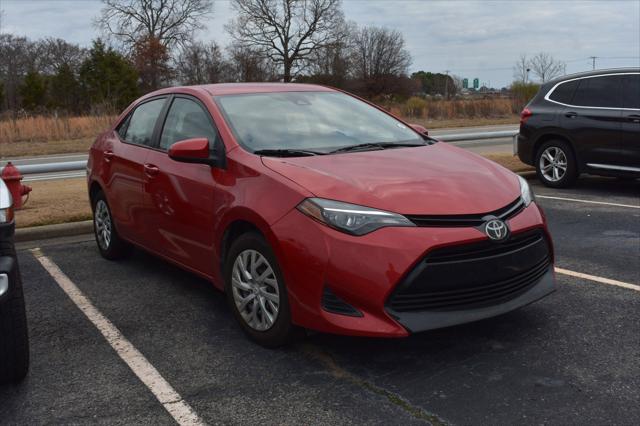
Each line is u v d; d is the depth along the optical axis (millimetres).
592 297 4715
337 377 3553
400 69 63094
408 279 3408
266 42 55125
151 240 5215
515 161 11617
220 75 56812
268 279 3846
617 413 3082
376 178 3803
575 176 9516
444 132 24328
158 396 3416
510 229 3646
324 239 3496
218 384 3525
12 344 3379
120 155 5613
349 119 4953
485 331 4121
